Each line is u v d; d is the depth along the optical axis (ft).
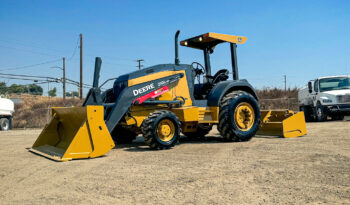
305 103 53.98
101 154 18.20
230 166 14.60
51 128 22.48
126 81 21.08
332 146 19.71
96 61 19.80
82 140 17.88
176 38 24.16
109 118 19.80
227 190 10.85
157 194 10.66
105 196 10.61
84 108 18.31
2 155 20.45
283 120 25.89
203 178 12.55
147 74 21.97
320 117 47.62
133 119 21.13
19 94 113.29
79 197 10.59
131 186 11.71
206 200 9.89
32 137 36.35
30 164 16.70
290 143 21.79
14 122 69.10
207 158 16.89
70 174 13.98
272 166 14.30
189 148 21.09
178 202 9.78
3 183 12.78
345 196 9.89
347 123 39.47
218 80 26.40
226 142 23.98
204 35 25.09
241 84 24.91
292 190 10.66
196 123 23.58
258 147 20.43
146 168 14.71
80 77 104.53
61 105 85.87
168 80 22.94
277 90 76.95
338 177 12.13
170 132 20.90
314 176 12.37
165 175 13.24
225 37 25.63
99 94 19.69
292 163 14.84
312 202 9.46
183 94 23.73
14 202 10.25
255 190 10.77
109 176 13.37
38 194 11.09
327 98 46.37
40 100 96.63
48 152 19.92
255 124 24.53
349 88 47.42
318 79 48.98
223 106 23.61
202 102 24.41
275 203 9.45
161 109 22.48
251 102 24.53
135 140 28.48
